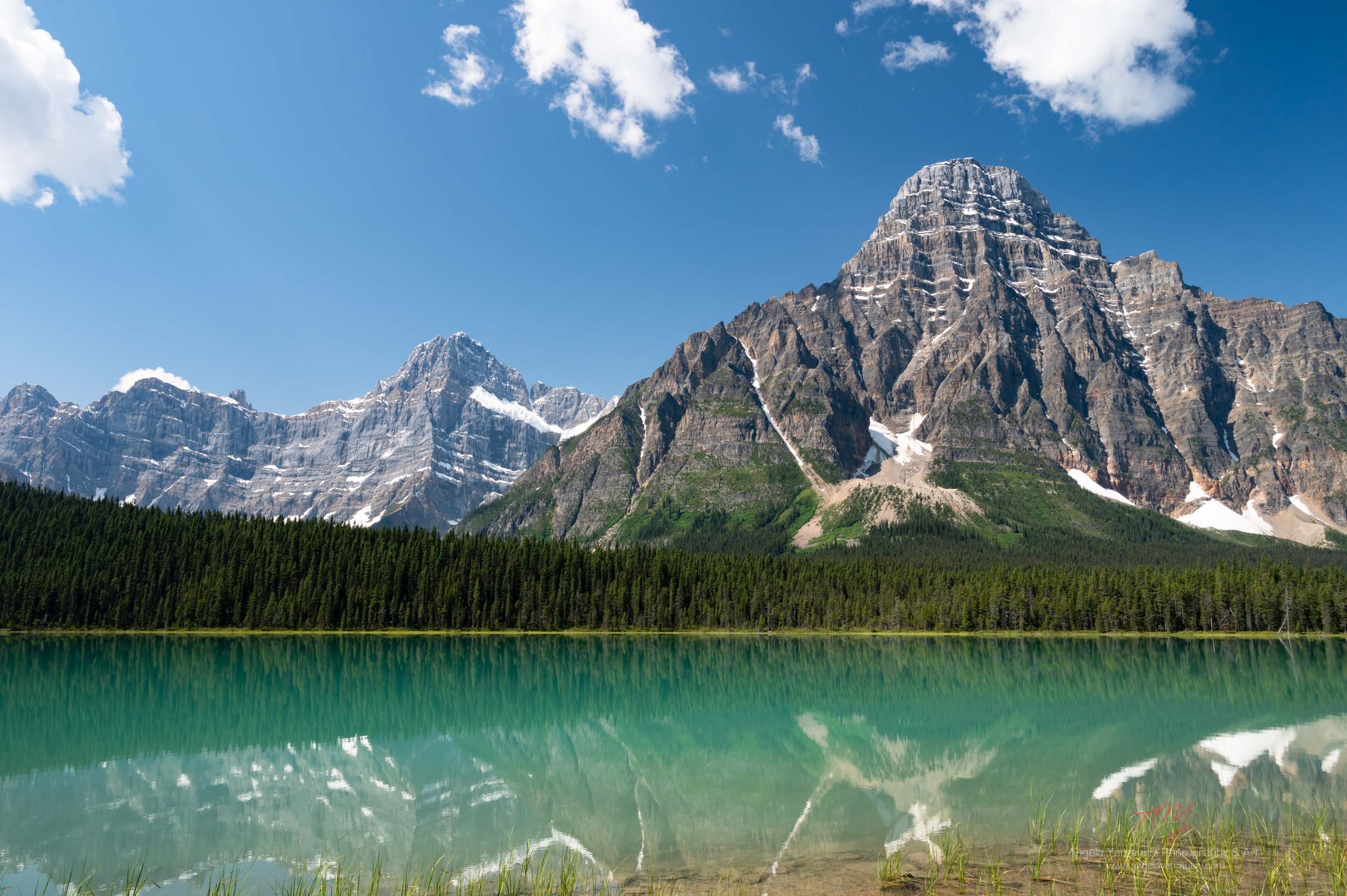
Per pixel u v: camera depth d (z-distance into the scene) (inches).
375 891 1192.8
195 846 1453.0
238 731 2632.9
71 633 6953.7
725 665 5078.7
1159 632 7815.0
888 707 3233.3
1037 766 2094.0
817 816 1630.2
